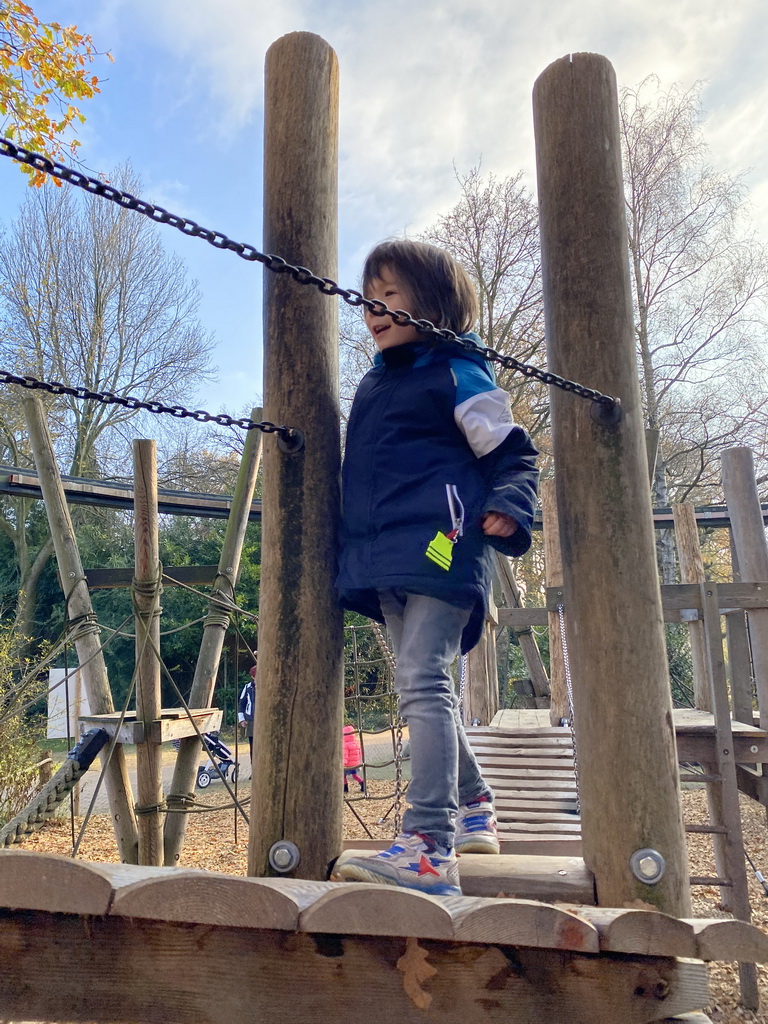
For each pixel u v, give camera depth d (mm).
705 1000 1354
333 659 1842
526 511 1732
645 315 17562
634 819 1670
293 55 2123
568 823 3664
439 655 1713
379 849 2311
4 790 7836
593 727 1754
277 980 1346
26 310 19172
